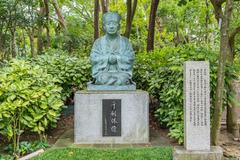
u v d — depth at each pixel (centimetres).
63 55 1003
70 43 1565
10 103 610
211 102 645
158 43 2159
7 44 1534
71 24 1772
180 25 2178
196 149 579
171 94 666
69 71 902
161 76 784
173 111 659
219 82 588
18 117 627
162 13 2009
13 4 1304
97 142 681
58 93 739
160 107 768
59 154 589
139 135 683
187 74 585
